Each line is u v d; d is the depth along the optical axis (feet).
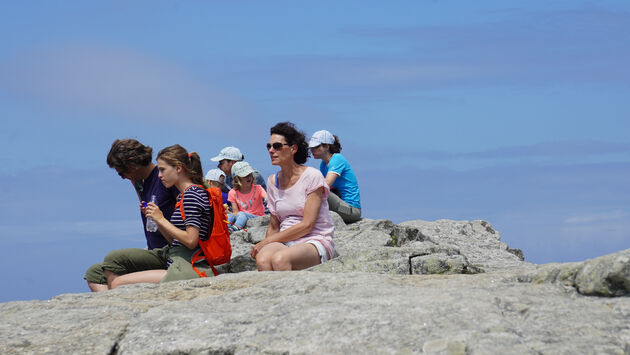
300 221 21.79
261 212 35.50
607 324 10.61
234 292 14.99
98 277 20.52
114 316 13.76
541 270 13.88
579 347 9.77
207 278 17.19
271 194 22.45
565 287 13.10
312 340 10.95
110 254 20.61
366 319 11.38
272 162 21.74
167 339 11.98
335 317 11.68
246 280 16.58
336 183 36.06
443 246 21.09
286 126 21.75
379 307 11.94
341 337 10.88
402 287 13.76
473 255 33.24
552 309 11.44
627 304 11.41
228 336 11.78
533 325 10.71
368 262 20.12
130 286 16.96
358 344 10.57
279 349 10.89
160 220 19.71
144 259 20.75
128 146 21.13
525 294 12.57
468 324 10.72
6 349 12.27
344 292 13.53
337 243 30.50
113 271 20.52
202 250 19.92
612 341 9.96
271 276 16.78
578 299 12.25
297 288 14.56
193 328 12.32
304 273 15.80
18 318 14.06
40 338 12.73
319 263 20.94
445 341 10.16
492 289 13.30
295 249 20.39
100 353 11.99
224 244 20.12
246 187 35.42
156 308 14.16
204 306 14.05
